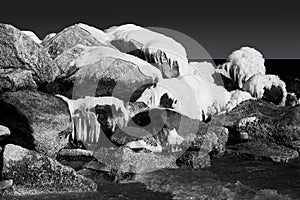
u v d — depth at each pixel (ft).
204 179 28.55
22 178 25.84
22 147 27.84
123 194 26.05
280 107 38.81
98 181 28.19
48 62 35.78
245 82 48.29
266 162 33.19
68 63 36.83
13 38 34.37
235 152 34.37
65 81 35.24
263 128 35.73
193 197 25.80
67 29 40.52
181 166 30.89
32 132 29.48
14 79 32.86
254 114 36.73
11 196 25.20
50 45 39.70
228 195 26.00
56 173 26.13
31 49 35.14
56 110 30.81
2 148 28.99
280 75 72.79
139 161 28.96
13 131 30.30
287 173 30.73
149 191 26.66
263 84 47.19
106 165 29.01
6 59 34.63
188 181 28.04
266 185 28.32
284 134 35.01
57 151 30.71
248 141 36.17
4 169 25.88
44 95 31.78
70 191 26.04
